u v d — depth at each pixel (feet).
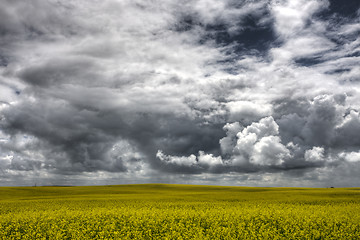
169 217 74.69
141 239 56.44
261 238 54.75
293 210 86.12
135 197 171.12
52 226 64.44
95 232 60.85
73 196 191.31
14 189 255.70
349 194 184.65
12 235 59.52
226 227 64.75
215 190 294.25
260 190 289.94
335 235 56.70
